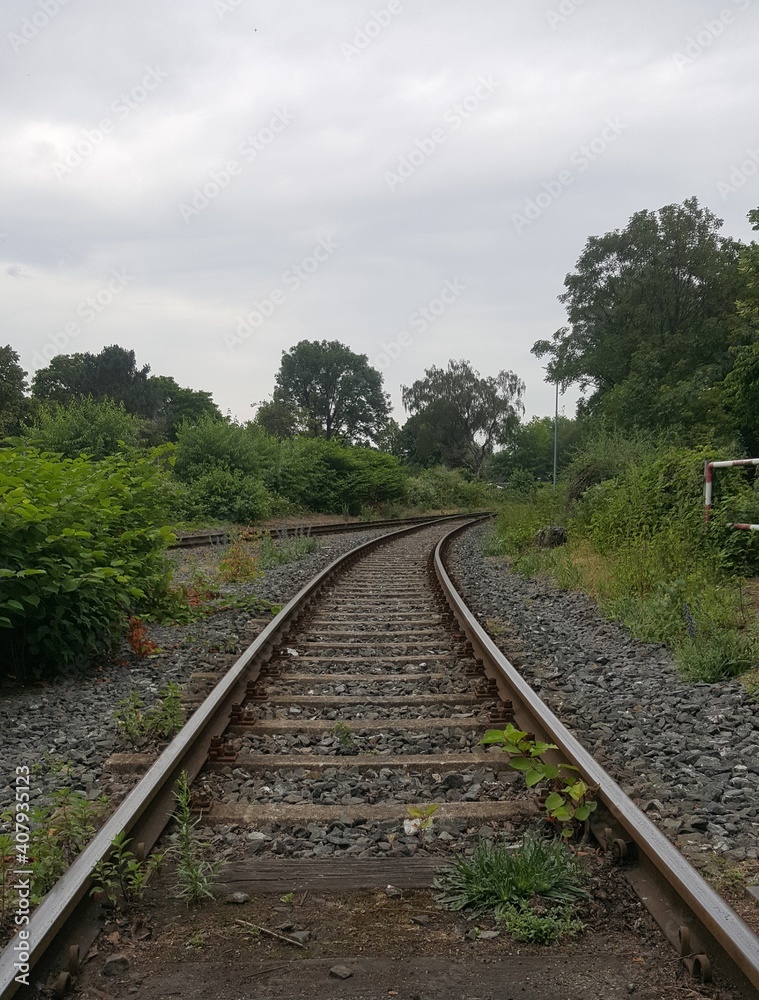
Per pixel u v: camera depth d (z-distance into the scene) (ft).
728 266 119.75
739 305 79.05
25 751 16.06
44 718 18.30
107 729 17.38
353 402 278.26
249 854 11.51
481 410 244.42
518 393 249.96
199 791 13.62
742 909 9.80
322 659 23.49
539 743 13.79
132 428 89.25
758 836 11.90
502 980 8.45
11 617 21.11
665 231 124.06
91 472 29.35
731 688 19.92
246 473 102.06
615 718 18.12
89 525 25.35
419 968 8.69
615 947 9.02
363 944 9.19
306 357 277.85
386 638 27.14
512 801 13.16
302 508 120.78
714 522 33.63
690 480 39.17
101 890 9.55
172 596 31.45
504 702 17.94
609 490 50.37
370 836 12.12
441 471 198.29
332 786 14.03
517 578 46.06
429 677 21.50
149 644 24.97
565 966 8.67
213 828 12.40
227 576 42.55
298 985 8.40
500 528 78.07
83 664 22.94
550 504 70.54
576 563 44.29
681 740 16.43
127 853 10.24
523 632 28.76
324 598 36.45
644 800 13.25
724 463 32.76
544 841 11.75
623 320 128.77
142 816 11.71
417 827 12.15
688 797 13.47
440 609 32.55
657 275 122.21
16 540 21.11
